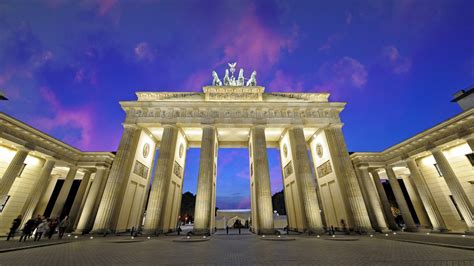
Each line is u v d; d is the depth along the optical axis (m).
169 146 35.28
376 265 9.64
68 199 61.38
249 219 70.50
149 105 37.56
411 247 15.46
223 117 37.56
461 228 33.84
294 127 37.28
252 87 40.75
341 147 35.88
